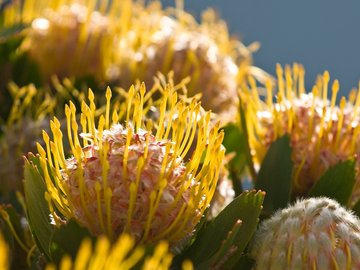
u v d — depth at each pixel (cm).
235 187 71
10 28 92
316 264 57
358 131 70
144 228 56
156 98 83
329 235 57
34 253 66
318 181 67
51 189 57
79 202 57
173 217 57
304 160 70
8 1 98
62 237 55
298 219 58
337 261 56
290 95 73
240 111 75
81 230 55
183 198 57
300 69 75
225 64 88
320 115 71
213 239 59
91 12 94
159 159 57
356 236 57
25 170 59
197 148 57
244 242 58
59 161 57
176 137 57
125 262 50
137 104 59
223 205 70
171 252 58
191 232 58
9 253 64
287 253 57
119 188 56
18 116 84
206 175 57
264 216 63
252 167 74
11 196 75
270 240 58
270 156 69
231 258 58
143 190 56
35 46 92
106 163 56
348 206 67
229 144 78
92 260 48
